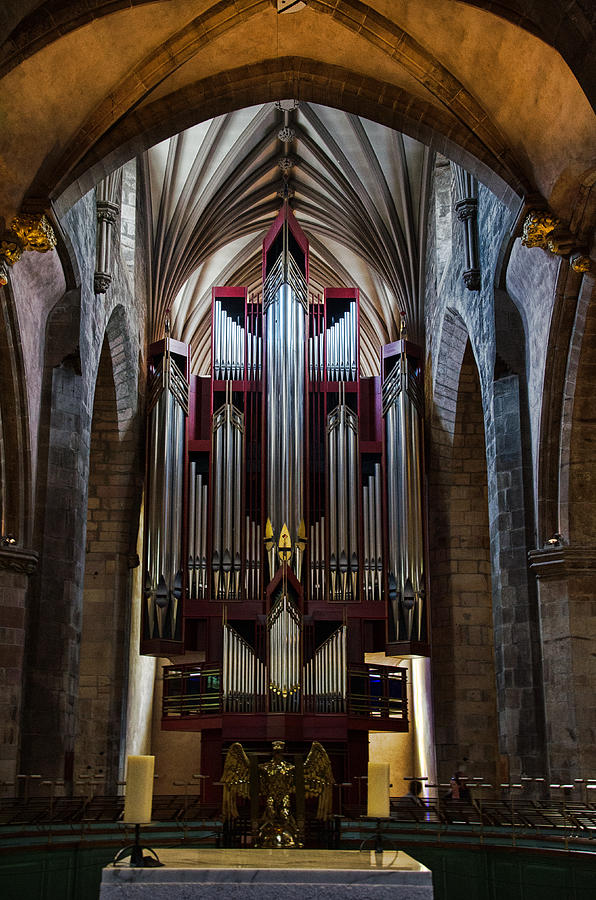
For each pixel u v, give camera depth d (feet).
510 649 55.36
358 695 70.33
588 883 36.58
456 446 77.25
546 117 46.65
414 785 84.99
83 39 45.93
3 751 49.75
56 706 52.90
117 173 69.72
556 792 50.49
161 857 20.20
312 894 17.56
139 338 81.30
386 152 84.69
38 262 53.11
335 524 76.02
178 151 85.87
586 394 53.42
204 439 79.97
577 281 50.47
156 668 99.60
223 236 98.73
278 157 92.84
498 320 59.57
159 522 75.15
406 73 52.29
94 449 78.07
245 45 52.26
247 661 70.08
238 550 74.90
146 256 86.22
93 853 40.34
